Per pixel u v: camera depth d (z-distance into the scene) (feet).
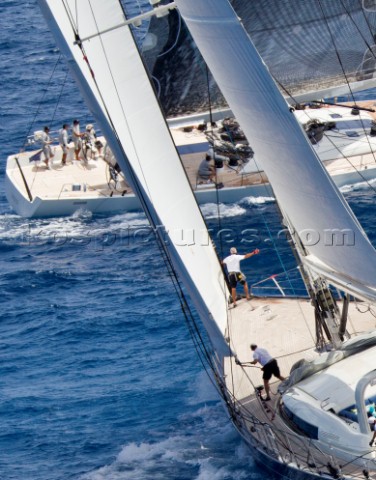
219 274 348.38
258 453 306.35
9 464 336.90
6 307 444.14
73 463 334.24
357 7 503.20
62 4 324.19
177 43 535.19
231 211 522.47
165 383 374.22
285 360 339.77
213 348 339.16
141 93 333.01
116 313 428.97
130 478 322.75
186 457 329.31
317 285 330.75
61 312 433.89
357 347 319.06
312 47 507.30
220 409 353.51
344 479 280.72
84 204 542.98
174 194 331.16
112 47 332.19
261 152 293.64
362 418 283.38
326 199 280.31
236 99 289.74
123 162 322.96
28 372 391.45
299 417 300.61
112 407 362.74
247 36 274.36
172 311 426.10
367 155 554.87
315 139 557.74
